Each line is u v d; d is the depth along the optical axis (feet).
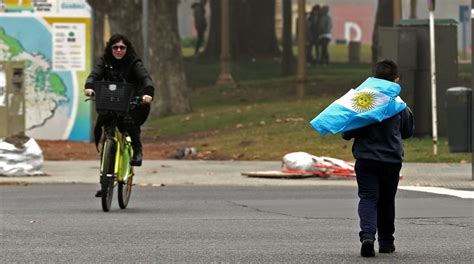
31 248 88.74
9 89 185.88
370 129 85.30
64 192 140.97
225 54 340.80
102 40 317.63
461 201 128.36
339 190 143.54
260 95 311.68
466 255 85.46
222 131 232.32
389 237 86.74
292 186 149.69
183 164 181.37
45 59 212.23
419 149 188.85
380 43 204.95
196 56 447.42
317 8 437.58
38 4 211.82
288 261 82.23
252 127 229.86
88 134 212.84
